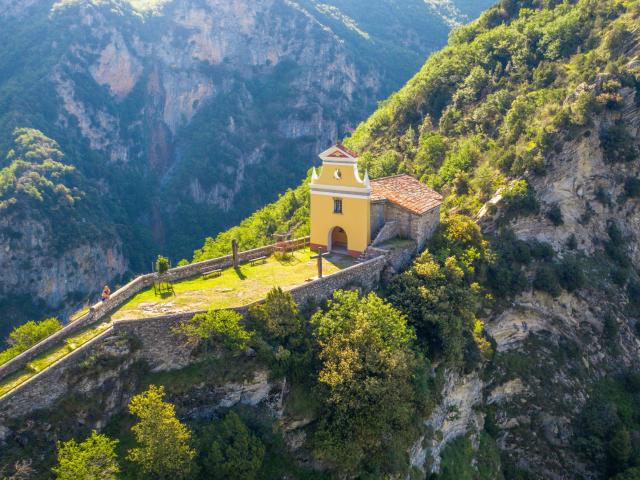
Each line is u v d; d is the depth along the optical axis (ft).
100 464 96.48
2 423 98.89
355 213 163.43
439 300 147.33
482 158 229.86
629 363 192.34
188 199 643.04
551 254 197.98
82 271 481.87
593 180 211.41
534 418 173.37
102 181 610.24
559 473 166.20
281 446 117.39
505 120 240.94
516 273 187.32
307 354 123.13
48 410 103.91
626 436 158.61
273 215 296.30
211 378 116.37
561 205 206.90
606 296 199.21
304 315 135.64
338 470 119.44
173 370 117.91
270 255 169.89
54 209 476.54
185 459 99.91
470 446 155.22
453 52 339.98
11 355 122.72
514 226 199.82
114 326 114.21
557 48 274.16
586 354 189.57
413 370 130.82
